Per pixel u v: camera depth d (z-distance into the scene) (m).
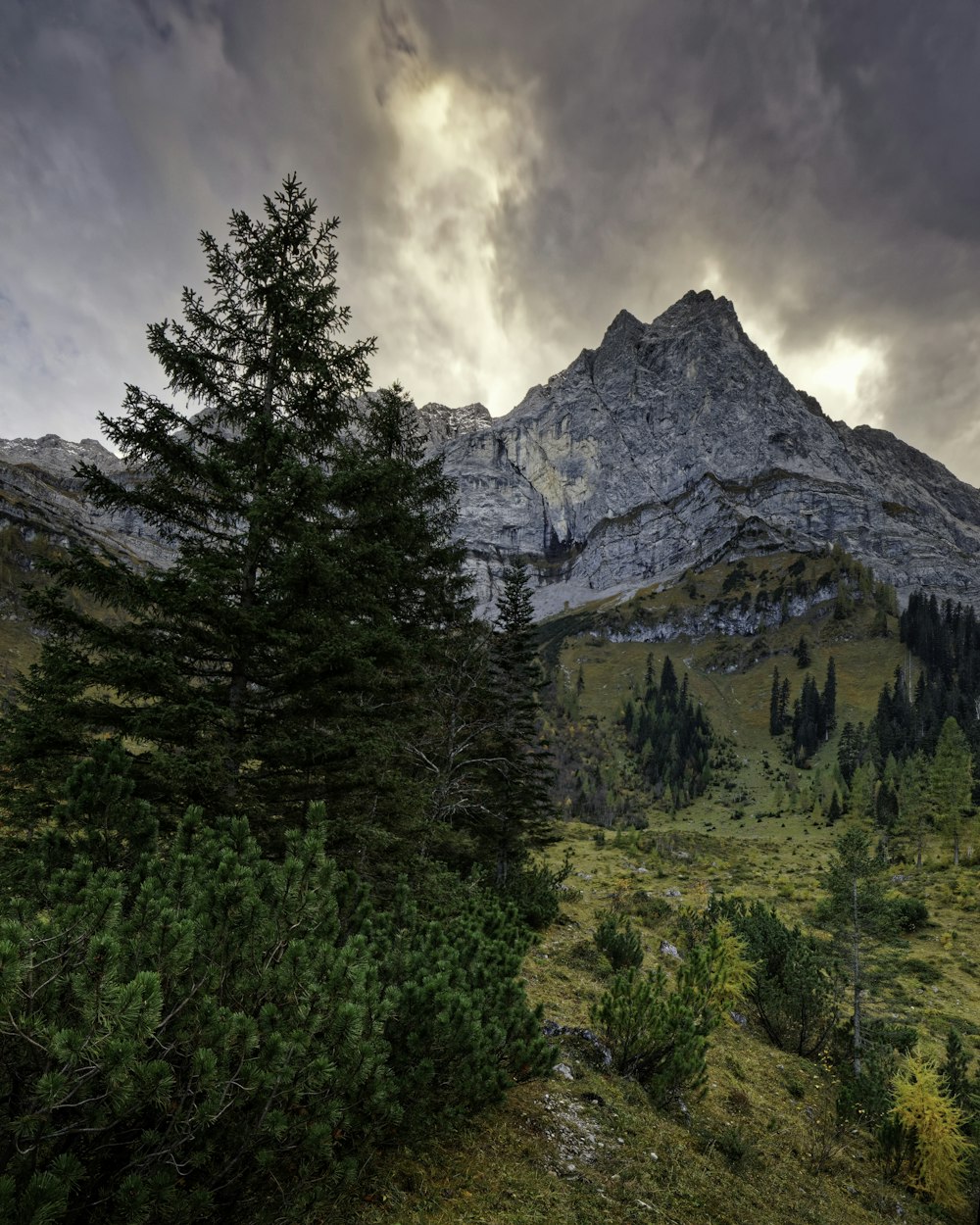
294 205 12.19
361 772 10.84
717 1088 11.28
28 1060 3.23
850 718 167.75
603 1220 5.62
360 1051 4.13
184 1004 3.74
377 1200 4.89
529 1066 7.29
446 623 19.03
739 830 112.62
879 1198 9.20
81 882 4.77
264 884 4.87
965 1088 12.89
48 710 8.55
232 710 9.77
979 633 199.12
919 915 35.25
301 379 12.30
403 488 16.05
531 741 23.94
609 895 32.41
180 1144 3.51
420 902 11.30
